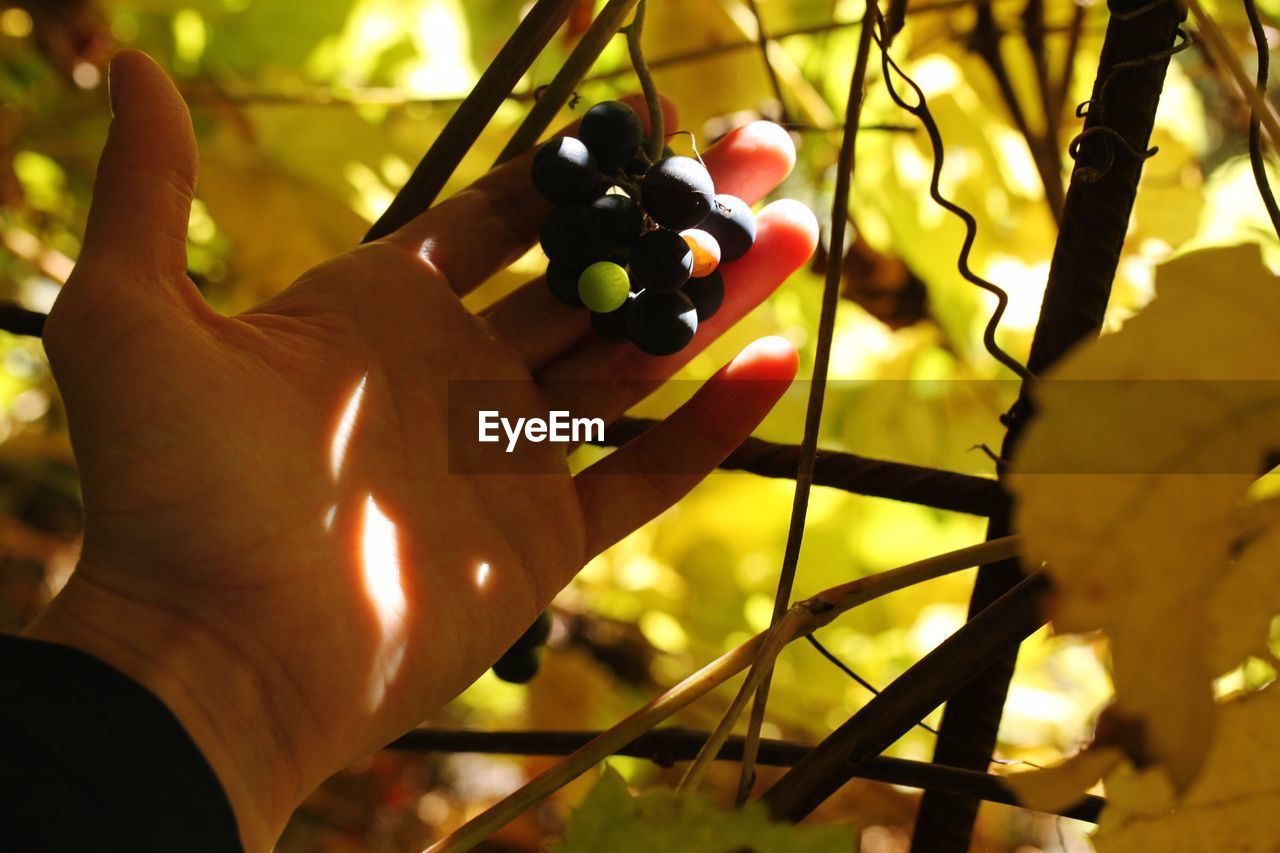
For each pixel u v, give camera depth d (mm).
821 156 726
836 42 741
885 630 810
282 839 950
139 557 540
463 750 591
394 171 747
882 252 723
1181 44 515
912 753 815
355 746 556
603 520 586
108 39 750
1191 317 431
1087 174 518
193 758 506
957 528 816
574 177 528
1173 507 428
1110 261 521
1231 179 740
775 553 831
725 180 596
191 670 530
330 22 746
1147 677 428
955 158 723
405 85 755
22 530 907
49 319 536
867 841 866
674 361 603
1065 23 701
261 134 731
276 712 541
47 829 482
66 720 495
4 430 889
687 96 722
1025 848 908
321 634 546
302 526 550
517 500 579
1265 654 435
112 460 537
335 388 566
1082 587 428
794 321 770
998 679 541
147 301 539
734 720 488
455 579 567
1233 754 451
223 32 748
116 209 540
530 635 594
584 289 525
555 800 969
